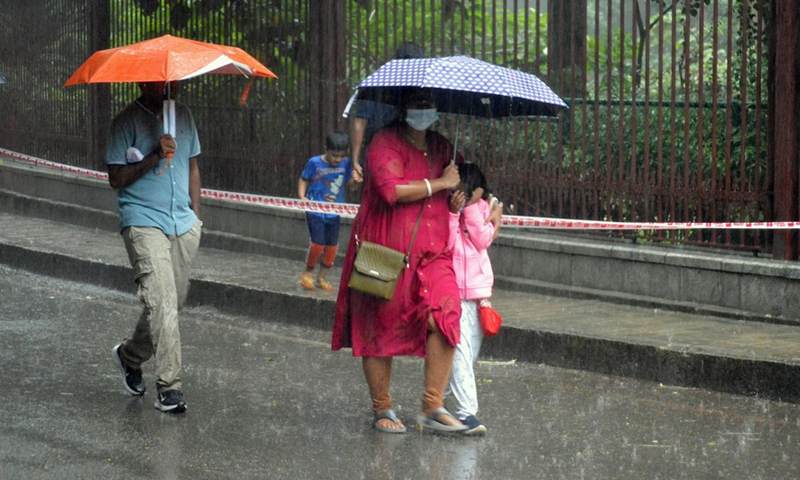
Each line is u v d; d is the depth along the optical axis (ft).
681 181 38.47
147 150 26.78
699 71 37.68
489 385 30.19
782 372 28.40
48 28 66.69
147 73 25.96
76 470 21.98
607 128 40.11
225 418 26.18
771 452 23.93
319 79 49.93
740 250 37.19
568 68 41.45
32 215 64.03
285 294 39.55
